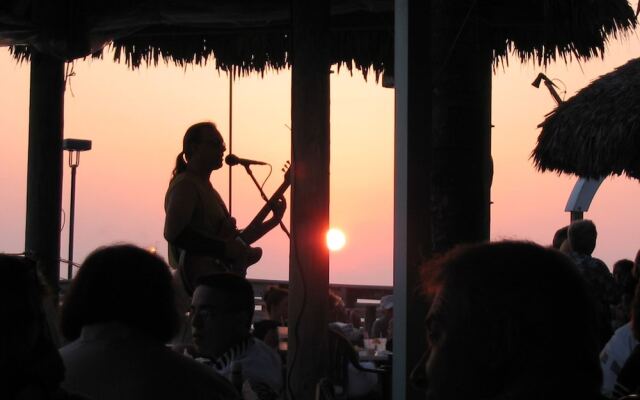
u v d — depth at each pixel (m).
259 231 6.78
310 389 6.49
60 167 8.70
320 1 6.63
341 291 14.83
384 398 6.44
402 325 3.69
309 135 6.61
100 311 3.14
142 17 7.94
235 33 8.69
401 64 3.82
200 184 6.37
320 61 6.61
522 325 1.72
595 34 7.73
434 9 5.24
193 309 4.60
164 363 3.14
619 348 4.75
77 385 3.05
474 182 5.21
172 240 6.17
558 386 1.71
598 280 7.39
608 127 7.50
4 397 2.31
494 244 1.81
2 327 2.33
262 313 11.84
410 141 3.79
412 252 3.73
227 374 4.40
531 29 8.34
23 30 7.84
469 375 1.74
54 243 8.64
